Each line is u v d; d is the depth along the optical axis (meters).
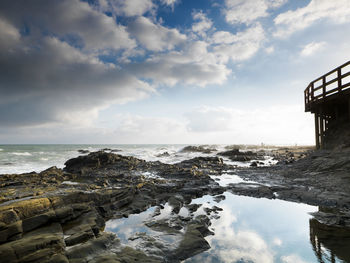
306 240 5.40
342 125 14.51
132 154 41.34
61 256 4.15
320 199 8.50
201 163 23.23
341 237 5.51
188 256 4.70
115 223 6.70
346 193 8.79
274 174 14.90
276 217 7.18
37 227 5.28
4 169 21.08
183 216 7.24
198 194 10.42
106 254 4.49
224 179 14.60
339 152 12.88
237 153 38.16
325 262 4.30
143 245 5.07
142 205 8.38
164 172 16.33
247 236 5.75
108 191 8.50
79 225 5.79
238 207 8.38
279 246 5.12
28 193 7.29
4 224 4.58
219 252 4.89
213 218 7.16
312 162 14.06
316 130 16.20
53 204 6.34
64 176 14.48
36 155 36.06
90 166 19.72
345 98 12.95
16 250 4.02
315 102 15.44
